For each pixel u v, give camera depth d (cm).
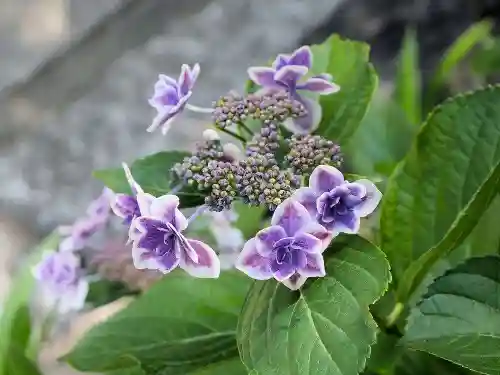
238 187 33
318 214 33
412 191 38
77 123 67
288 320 33
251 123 39
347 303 33
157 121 36
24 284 50
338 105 39
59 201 66
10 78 64
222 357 38
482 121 37
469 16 76
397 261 39
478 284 37
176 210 33
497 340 35
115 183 41
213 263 33
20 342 49
